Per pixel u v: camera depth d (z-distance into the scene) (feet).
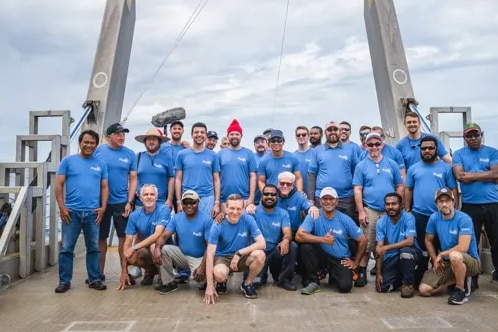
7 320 13.33
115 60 28.09
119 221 18.06
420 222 17.28
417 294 16.15
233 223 16.14
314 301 15.28
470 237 15.38
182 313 13.91
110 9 28.58
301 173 21.31
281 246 16.90
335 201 16.70
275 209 17.34
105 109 26.86
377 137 18.02
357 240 16.61
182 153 19.10
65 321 13.20
